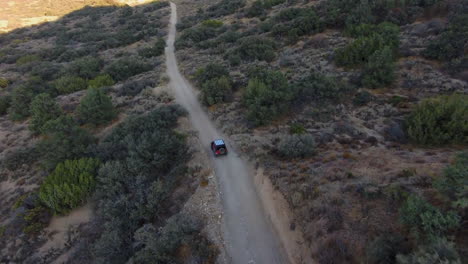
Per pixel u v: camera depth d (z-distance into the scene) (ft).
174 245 53.26
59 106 125.08
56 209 75.87
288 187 59.88
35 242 71.87
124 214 67.05
